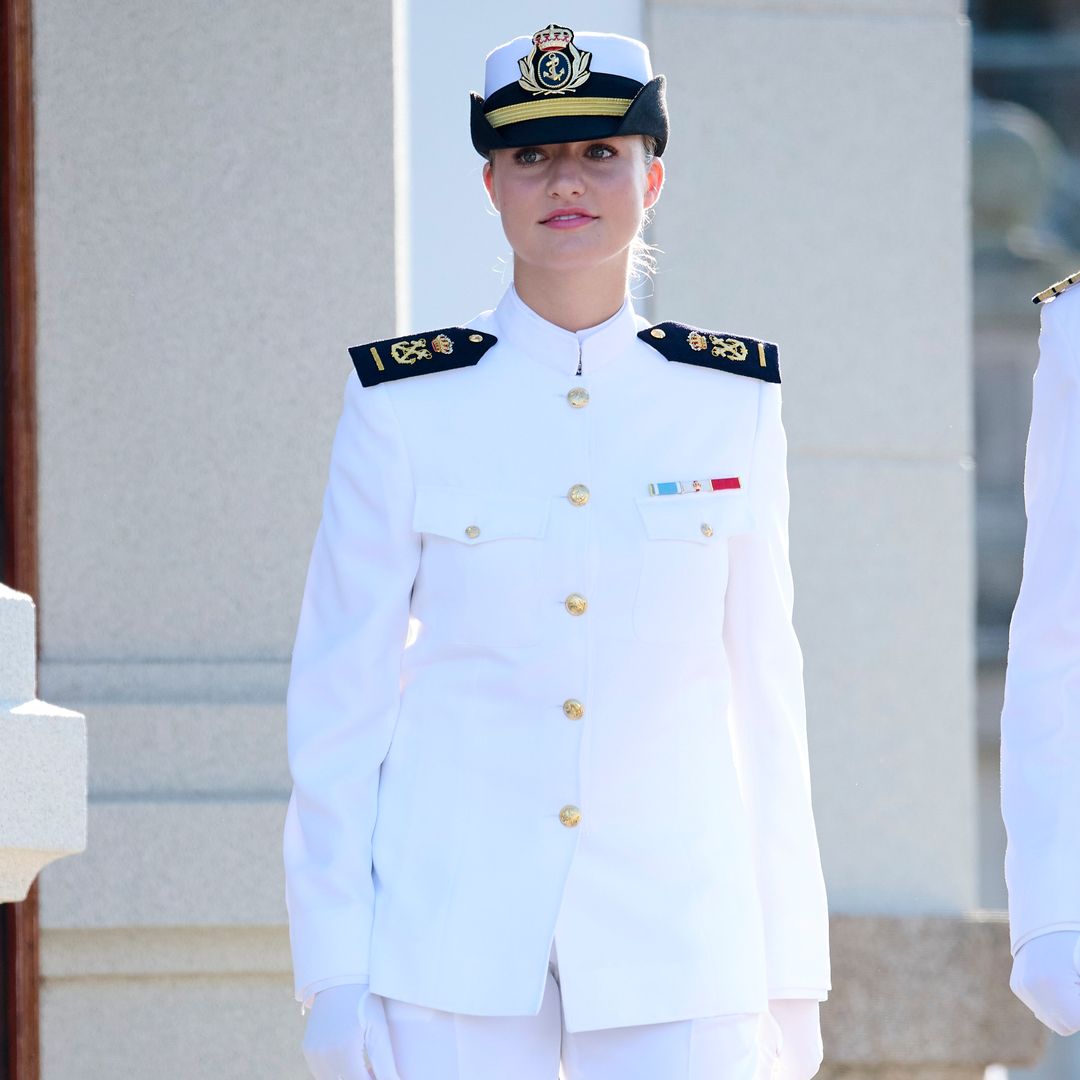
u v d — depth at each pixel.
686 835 10.52
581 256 10.66
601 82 10.65
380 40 17.11
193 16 17.02
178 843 16.34
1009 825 10.45
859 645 19.22
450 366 10.95
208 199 16.98
